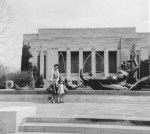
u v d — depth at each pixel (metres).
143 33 79.81
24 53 74.62
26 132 8.44
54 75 15.73
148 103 15.50
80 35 80.06
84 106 13.76
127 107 13.15
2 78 48.94
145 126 8.26
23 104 15.16
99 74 77.56
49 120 9.10
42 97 16.80
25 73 49.31
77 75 77.00
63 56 80.81
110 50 76.81
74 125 8.51
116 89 18.19
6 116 8.49
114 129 7.93
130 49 75.25
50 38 77.31
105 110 11.71
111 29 79.94
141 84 17.50
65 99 16.62
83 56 81.44
